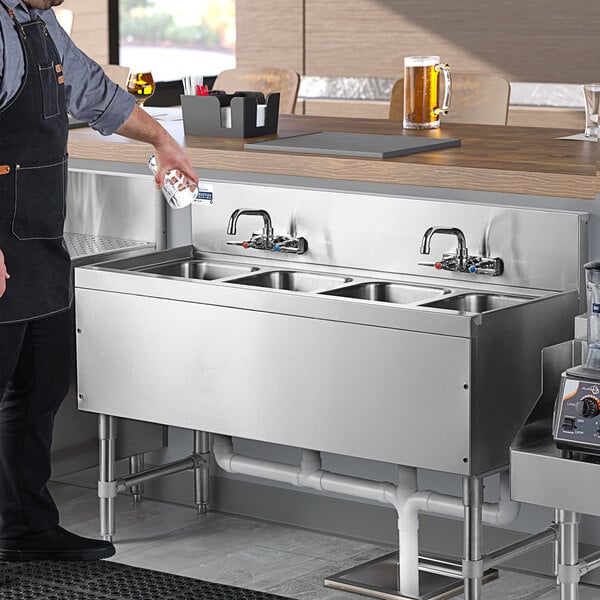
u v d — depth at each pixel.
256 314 3.92
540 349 3.77
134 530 4.67
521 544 3.87
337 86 8.17
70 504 4.94
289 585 4.15
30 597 4.02
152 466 5.02
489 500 4.28
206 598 4.03
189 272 4.62
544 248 3.96
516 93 7.58
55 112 3.90
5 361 3.99
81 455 4.75
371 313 3.69
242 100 4.70
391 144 4.44
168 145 4.28
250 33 8.42
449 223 4.12
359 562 4.35
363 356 3.73
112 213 4.93
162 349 4.15
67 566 4.28
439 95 5.71
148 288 4.14
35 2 3.87
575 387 3.37
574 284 3.93
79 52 4.12
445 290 4.12
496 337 3.61
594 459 3.33
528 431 3.49
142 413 4.23
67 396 4.67
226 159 4.43
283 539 4.57
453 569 4.18
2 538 4.30
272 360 3.91
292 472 4.26
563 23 7.37
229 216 4.58
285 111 6.12
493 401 3.63
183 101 4.86
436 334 3.59
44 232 3.96
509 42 7.54
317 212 4.37
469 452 3.58
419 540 4.44
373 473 4.48
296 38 8.26
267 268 4.48
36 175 3.88
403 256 4.22
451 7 7.70
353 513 4.55
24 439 4.23
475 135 4.82
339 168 4.22
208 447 4.80
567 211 3.94
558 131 4.94
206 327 4.04
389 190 4.33
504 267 4.05
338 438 3.82
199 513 4.84
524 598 4.02
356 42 8.05
